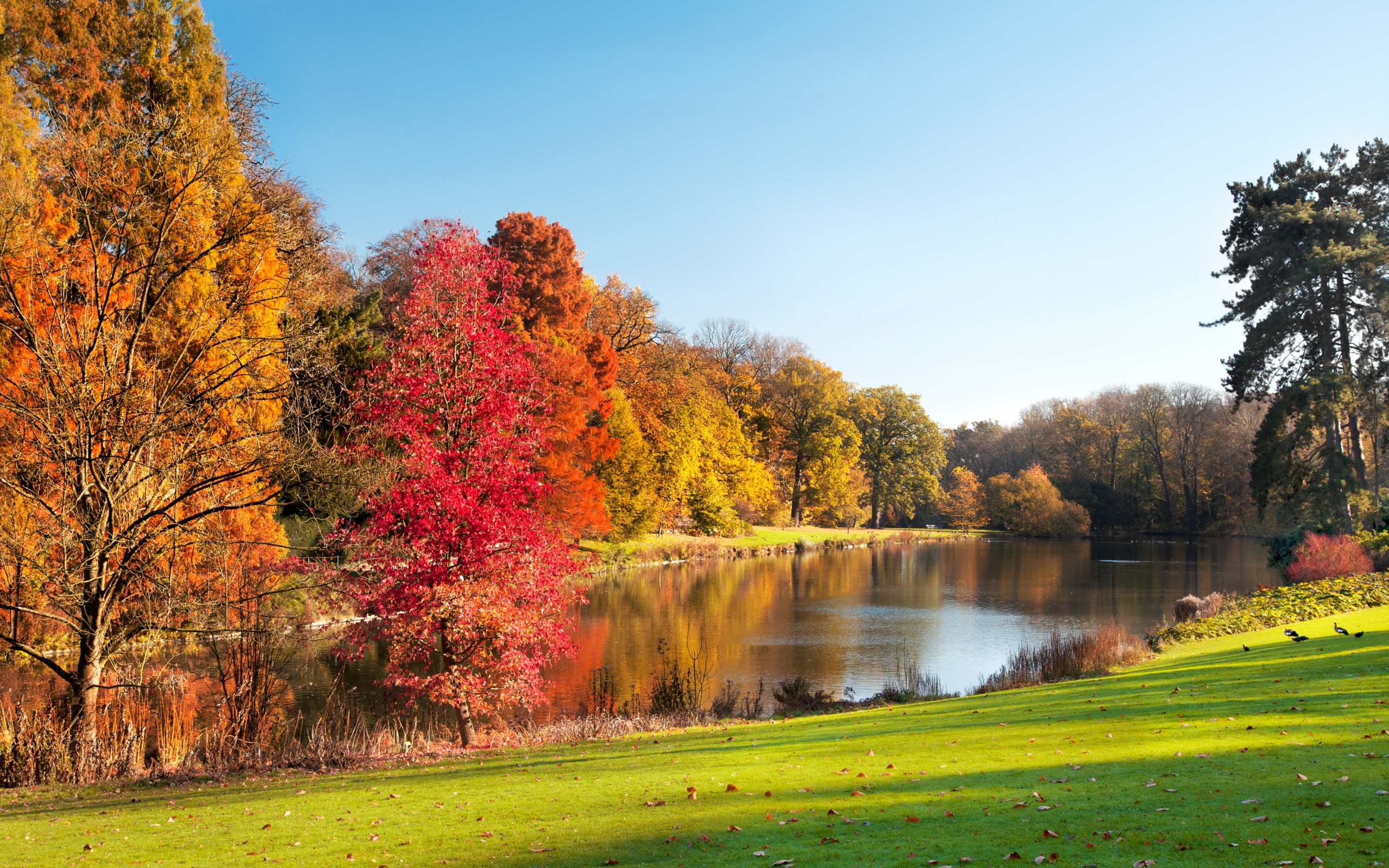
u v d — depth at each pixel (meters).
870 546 74.56
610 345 47.59
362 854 6.73
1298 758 7.41
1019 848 5.64
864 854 5.75
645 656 24.11
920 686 19.81
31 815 9.53
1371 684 10.84
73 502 13.46
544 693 19.61
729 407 69.38
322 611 24.16
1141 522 86.75
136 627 14.34
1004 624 30.36
